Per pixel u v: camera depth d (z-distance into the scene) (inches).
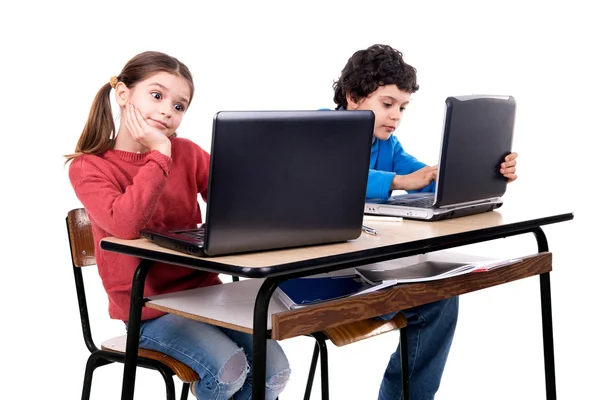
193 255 86.2
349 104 119.8
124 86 101.3
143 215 93.9
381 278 95.0
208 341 97.2
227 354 96.7
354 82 117.5
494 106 108.1
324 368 107.0
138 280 93.9
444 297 99.6
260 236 87.0
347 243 93.0
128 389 95.4
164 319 100.0
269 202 86.4
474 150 106.8
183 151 107.9
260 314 84.2
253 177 84.7
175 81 100.6
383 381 121.8
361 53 118.3
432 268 99.3
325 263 86.0
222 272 82.9
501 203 114.0
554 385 116.7
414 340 117.3
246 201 85.0
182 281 103.5
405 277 95.3
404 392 114.4
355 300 90.2
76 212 106.8
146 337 99.4
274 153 85.3
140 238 95.2
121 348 100.9
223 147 82.4
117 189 100.0
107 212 95.2
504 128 110.6
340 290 92.0
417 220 107.2
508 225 104.4
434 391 120.8
